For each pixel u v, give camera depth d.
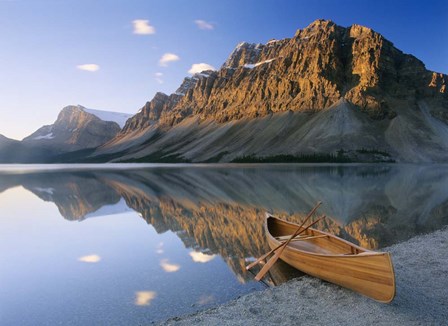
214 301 12.48
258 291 12.73
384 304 10.88
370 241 19.50
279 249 15.23
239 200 38.91
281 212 30.17
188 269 16.08
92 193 52.28
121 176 98.31
